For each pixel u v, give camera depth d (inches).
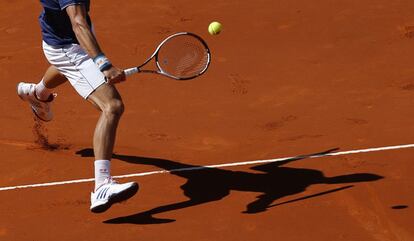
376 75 1584.6
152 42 1818.4
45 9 1081.4
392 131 1302.9
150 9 2011.6
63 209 1081.4
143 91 1536.7
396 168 1160.8
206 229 1007.6
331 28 1844.2
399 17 1887.3
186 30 1884.8
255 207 1061.8
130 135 1336.1
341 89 1518.2
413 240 962.7
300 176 1151.0
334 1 1999.3
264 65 1660.9
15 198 1120.8
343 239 967.6
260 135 1318.9
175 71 1122.0
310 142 1275.8
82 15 1012.5
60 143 1312.7
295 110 1425.9
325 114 1398.9
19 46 1817.2
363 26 1846.7
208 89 1541.6
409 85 1524.4
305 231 991.0
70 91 1541.6
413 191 1085.1
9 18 1993.1
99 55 1009.5
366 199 1067.3
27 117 1437.0
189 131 1347.2
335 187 1107.9
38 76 1658.5
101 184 1016.9
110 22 1937.7
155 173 1184.2
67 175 1189.1
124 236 1000.9
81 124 1395.2
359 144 1256.8
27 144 1310.3
